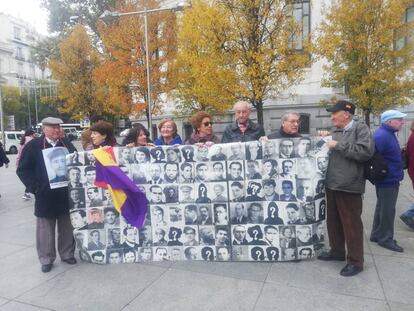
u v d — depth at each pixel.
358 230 3.81
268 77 10.24
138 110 16.45
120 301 3.40
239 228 4.24
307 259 4.20
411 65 11.27
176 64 15.40
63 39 27.36
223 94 10.66
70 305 3.36
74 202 4.31
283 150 4.11
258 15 10.24
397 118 4.47
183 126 19.16
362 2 11.10
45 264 4.16
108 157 4.30
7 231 5.83
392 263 4.09
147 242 4.37
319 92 16.23
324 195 4.17
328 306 3.19
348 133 3.88
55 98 26.20
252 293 3.46
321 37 10.75
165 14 16.34
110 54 18.30
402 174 4.58
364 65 11.41
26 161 4.17
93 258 4.33
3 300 3.49
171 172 4.31
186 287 3.63
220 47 10.45
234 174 4.21
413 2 12.27
